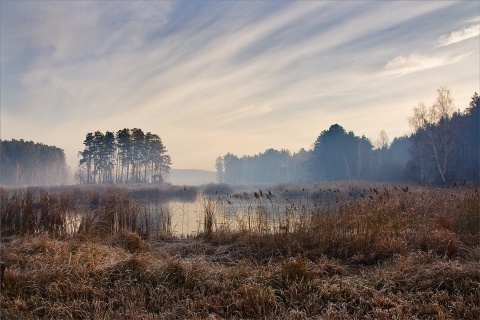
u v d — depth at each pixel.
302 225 10.41
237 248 10.22
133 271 7.19
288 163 107.25
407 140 76.56
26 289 6.72
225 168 144.88
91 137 66.56
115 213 12.77
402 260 7.69
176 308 6.01
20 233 11.64
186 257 9.63
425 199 13.18
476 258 8.00
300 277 7.02
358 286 6.73
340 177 64.25
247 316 5.90
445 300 6.09
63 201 13.84
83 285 6.66
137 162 71.06
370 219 10.14
